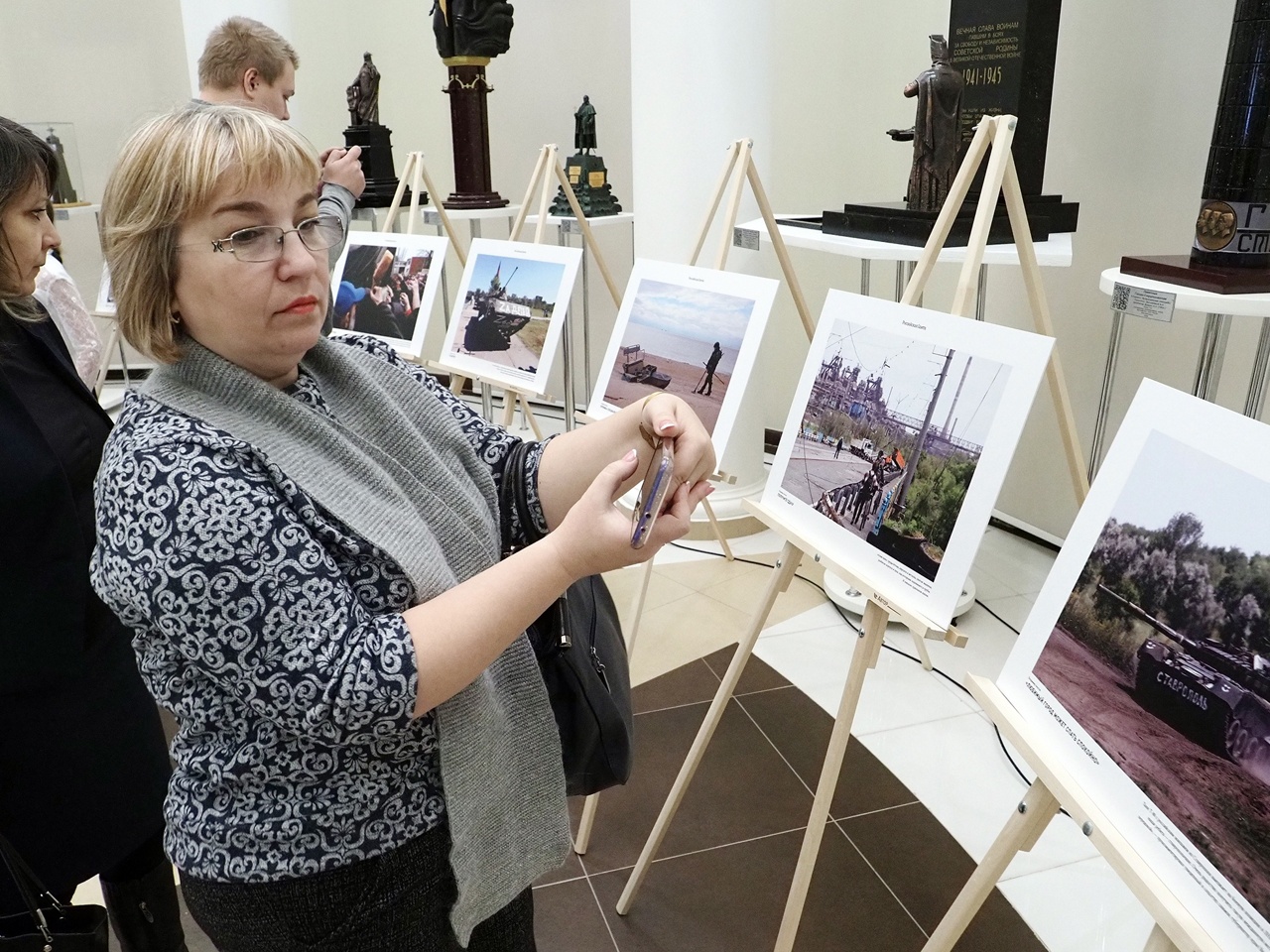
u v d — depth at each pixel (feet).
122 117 17.63
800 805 7.04
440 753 3.10
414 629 2.68
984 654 8.98
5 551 4.04
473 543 3.30
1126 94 9.20
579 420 16.47
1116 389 9.75
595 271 15.89
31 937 3.81
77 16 17.13
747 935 5.91
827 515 4.99
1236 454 2.81
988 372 4.16
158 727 4.90
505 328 9.53
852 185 12.68
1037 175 8.04
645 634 9.60
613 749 4.12
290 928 3.08
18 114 17.37
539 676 3.65
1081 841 6.64
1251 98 5.73
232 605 2.55
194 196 2.61
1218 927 2.62
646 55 10.61
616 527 2.78
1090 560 3.31
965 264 4.66
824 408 5.14
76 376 4.44
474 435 3.84
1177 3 8.63
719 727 7.98
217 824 2.98
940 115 7.47
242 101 8.02
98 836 4.53
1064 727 3.31
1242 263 5.94
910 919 5.98
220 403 2.85
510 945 3.84
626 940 5.90
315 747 2.94
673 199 10.88
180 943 5.25
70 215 16.24
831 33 12.32
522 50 15.78
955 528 4.17
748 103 10.55
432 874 3.25
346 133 14.62
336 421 3.12
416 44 17.22
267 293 2.76
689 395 6.75
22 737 4.26
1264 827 2.52
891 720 8.02
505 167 16.72
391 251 10.80
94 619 4.42
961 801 7.03
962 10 8.07
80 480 4.34
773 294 6.42
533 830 3.58
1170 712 2.88
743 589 10.50
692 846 6.68
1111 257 9.62
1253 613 2.64
